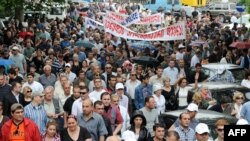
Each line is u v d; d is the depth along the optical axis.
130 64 26.88
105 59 29.64
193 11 65.12
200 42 37.62
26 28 41.34
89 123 16.61
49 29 45.12
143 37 31.84
